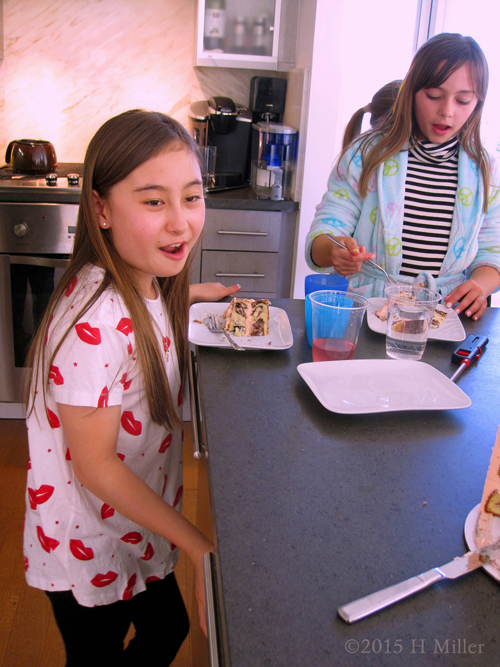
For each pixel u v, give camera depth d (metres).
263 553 0.56
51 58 2.78
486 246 1.62
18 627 1.51
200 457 0.85
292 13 2.66
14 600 1.60
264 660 0.45
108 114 2.89
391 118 1.61
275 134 2.57
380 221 1.62
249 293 2.68
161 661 1.16
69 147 2.92
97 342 0.75
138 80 2.87
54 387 0.76
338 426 0.81
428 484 0.69
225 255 2.60
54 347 0.77
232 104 2.72
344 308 0.99
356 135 2.10
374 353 1.12
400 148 1.57
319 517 0.61
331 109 2.46
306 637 0.47
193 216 0.81
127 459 0.92
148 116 0.79
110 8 2.75
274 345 1.08
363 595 0.51
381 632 0.48
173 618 1.16
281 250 2.69
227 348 1.09
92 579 0.96
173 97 2.92
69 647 1.02
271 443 0.76
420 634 0.48
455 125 1.49
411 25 2.63
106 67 2.83
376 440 0.78
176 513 0.75
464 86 1.42
